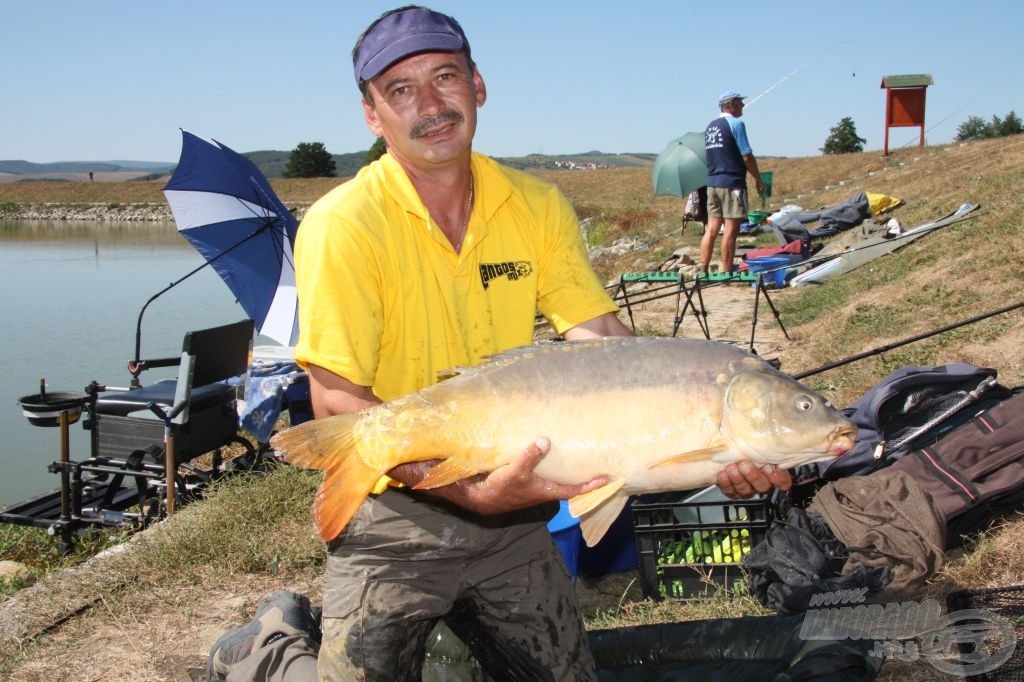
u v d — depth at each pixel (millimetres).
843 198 20422
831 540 4129
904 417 4684
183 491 6906
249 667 3430
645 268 17281
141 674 4207
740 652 3549
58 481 9195
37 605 4906
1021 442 4266
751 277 8516
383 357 2797
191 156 8148
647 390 2443
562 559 3061
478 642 3135
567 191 47094
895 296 9500
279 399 7340
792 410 2398
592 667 3047
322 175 77062
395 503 2762
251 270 8328
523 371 2477
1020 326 7098
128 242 44656
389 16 2670
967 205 12461
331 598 2881
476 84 2879
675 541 4512
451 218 2799
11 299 22125
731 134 12703
